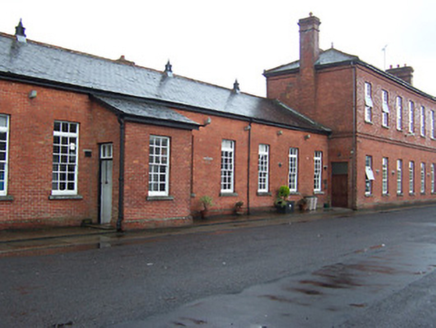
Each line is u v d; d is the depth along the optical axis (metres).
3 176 12.96
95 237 12.70
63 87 14.28
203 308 5.90
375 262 9.34
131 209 14.27
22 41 16.20
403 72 38.22
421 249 11.19
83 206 14.92
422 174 37.69
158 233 13.84
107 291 6.67
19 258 9.34
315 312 5.79
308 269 8.55
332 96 27.52
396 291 6.91
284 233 14.43
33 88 13.60
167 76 21.30
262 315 5.65
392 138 31.52
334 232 14.84
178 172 15.99
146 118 14.52
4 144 12.98
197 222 17.27
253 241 12.39
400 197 32.94
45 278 7.46
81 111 14.93
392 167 31.80
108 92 15.52
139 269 8.31
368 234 14.34
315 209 25.36
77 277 7.56
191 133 16.77
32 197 13.48
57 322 5.25
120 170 14.06
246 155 21.38
